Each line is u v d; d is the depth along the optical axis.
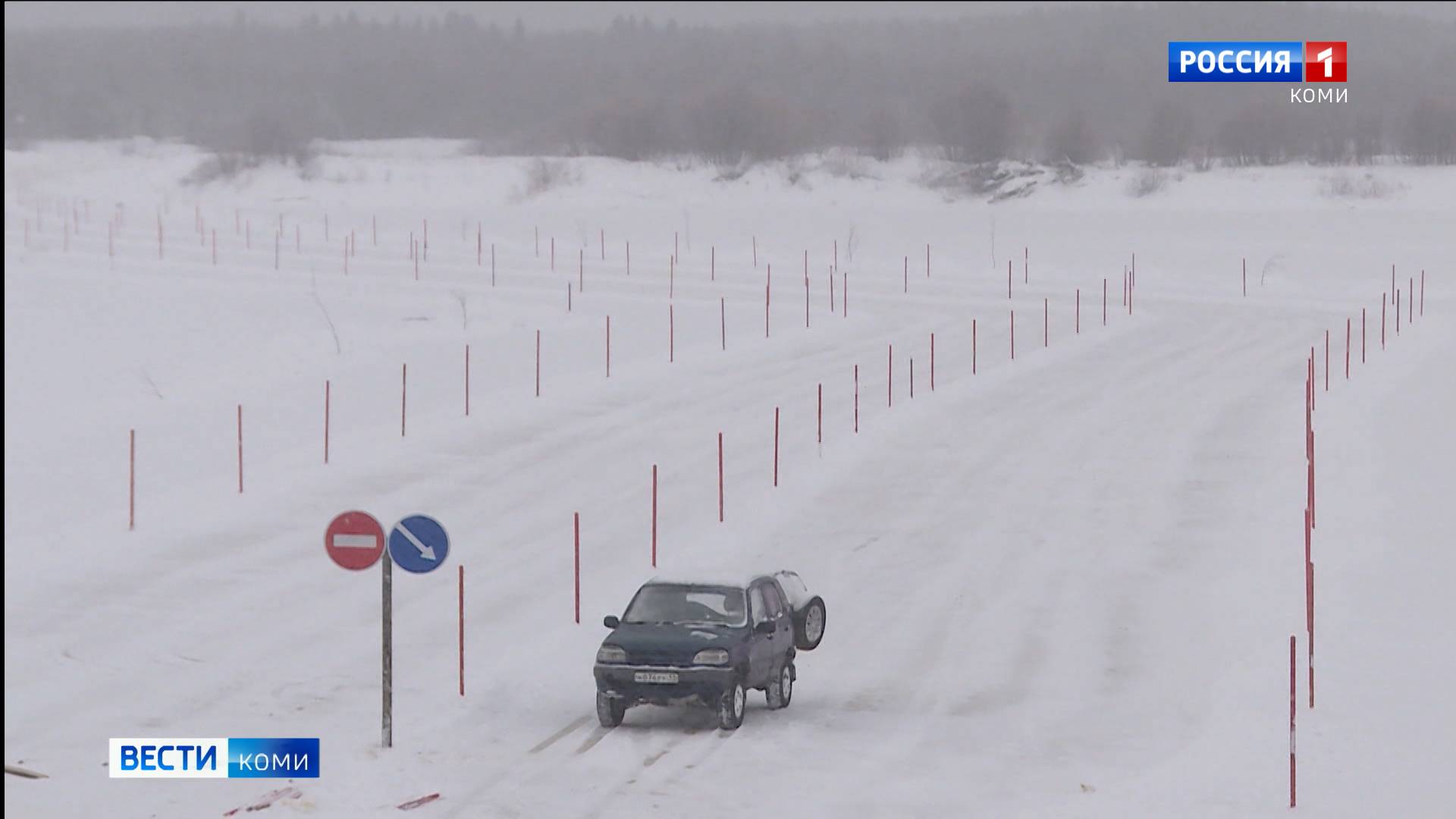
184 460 141.88
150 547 111.50
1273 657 84.38
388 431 157.12
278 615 95.12
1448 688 77.69
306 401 172.25
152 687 79.62
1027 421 165.50
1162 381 190.88
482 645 89.12
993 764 67.25
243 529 117.38
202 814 59.84
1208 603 97.06
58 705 76.00
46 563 106.25
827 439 156.38
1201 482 133.62
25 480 133.12
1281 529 115.44
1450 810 60.25
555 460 145.00
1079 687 80.56
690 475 139.62
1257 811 60.25
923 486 135.38
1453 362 196.62
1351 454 141.12
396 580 104.38
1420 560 104.38
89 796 62.00
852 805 61.22
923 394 182.38
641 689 71.50
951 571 107.19
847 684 82.00
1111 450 149.00
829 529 120.38
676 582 76.50
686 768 66.19
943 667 85.06
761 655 74.25
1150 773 65.75
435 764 66.62
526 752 68.75
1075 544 114.19
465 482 135.25
